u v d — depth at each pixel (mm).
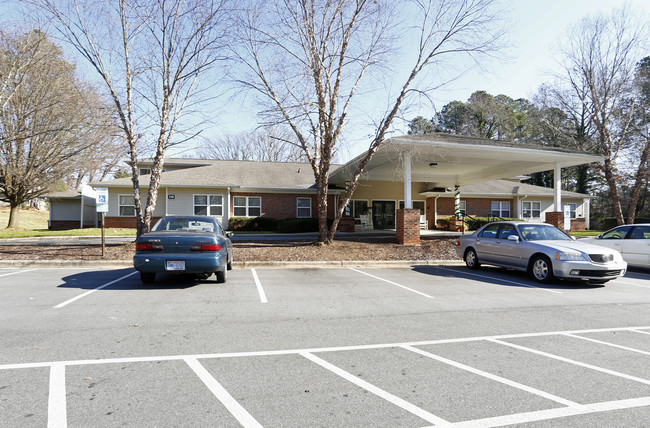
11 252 11875
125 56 11844
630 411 2818
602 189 40000
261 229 22672
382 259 11797
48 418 2613
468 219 24594
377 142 12555
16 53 19031
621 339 4602
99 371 3453
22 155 21188
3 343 4184
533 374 3506
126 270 9789
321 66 12531
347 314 5664
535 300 6750
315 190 23562
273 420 2641
